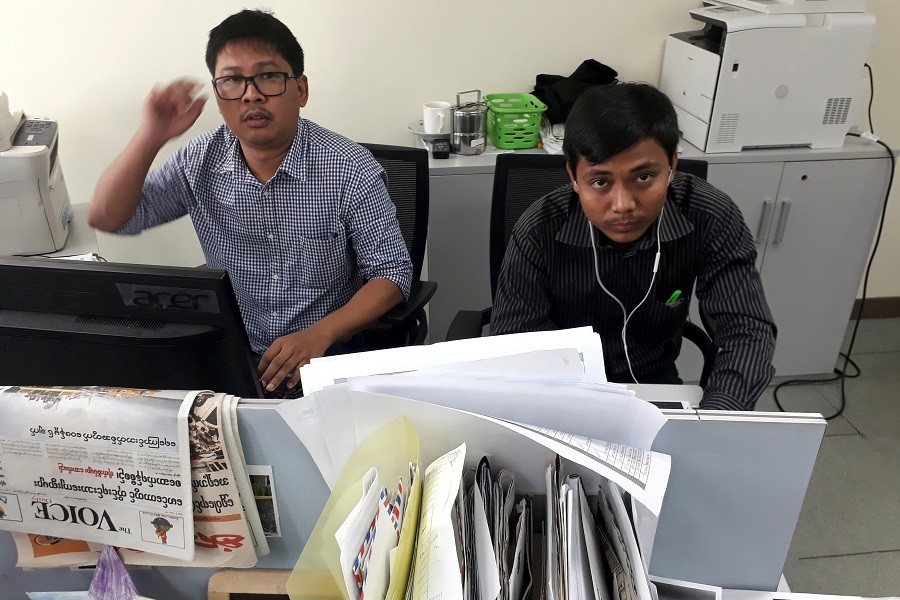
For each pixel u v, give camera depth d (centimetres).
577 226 134
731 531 74
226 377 82
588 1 232
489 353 70
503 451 68
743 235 135
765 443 66
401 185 177
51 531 69
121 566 71
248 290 166
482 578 55
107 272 73
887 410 238
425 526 58
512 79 242
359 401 63
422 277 246
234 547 69
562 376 65
